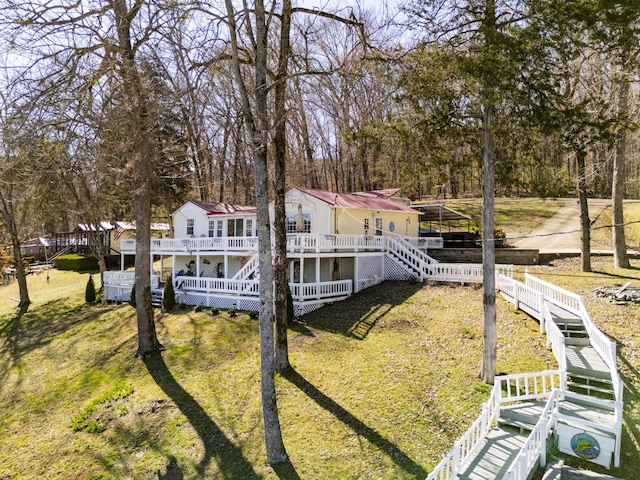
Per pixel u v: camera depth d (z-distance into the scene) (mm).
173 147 13203
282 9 11016
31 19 9789
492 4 8758
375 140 10672
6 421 11219
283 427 9375
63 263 37125
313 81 14211
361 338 13758
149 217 14492
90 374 13289
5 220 24875
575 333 11711
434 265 20172
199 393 11227
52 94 10578
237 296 19109
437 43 9461
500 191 12508
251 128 8859
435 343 12766
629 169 43906
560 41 8328
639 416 8477
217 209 27453
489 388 10094
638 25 8055
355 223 23266
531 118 8969
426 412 9367
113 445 9469
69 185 24391
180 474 8305
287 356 11945
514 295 15062
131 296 21438
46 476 8742
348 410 9719
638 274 16953
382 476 7652
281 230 12250
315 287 17844
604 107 9164
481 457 7672
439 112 9922
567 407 8508
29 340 17766
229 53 10805
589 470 7414
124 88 11789
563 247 26234
